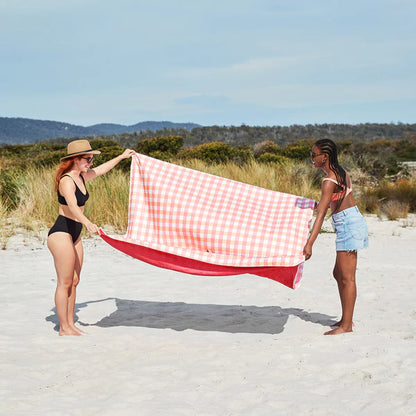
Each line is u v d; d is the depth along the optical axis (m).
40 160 21.00
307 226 4.83
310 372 3.64
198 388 3.40
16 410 3.09
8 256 8.42
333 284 6.89
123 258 8.55
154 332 4.85
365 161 19.44
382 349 3.92
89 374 3.75
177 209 4.98
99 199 11.45
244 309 5.67
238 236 4.82
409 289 6.50
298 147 29.41
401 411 2.98
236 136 113.88
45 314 5.44
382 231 11.50
